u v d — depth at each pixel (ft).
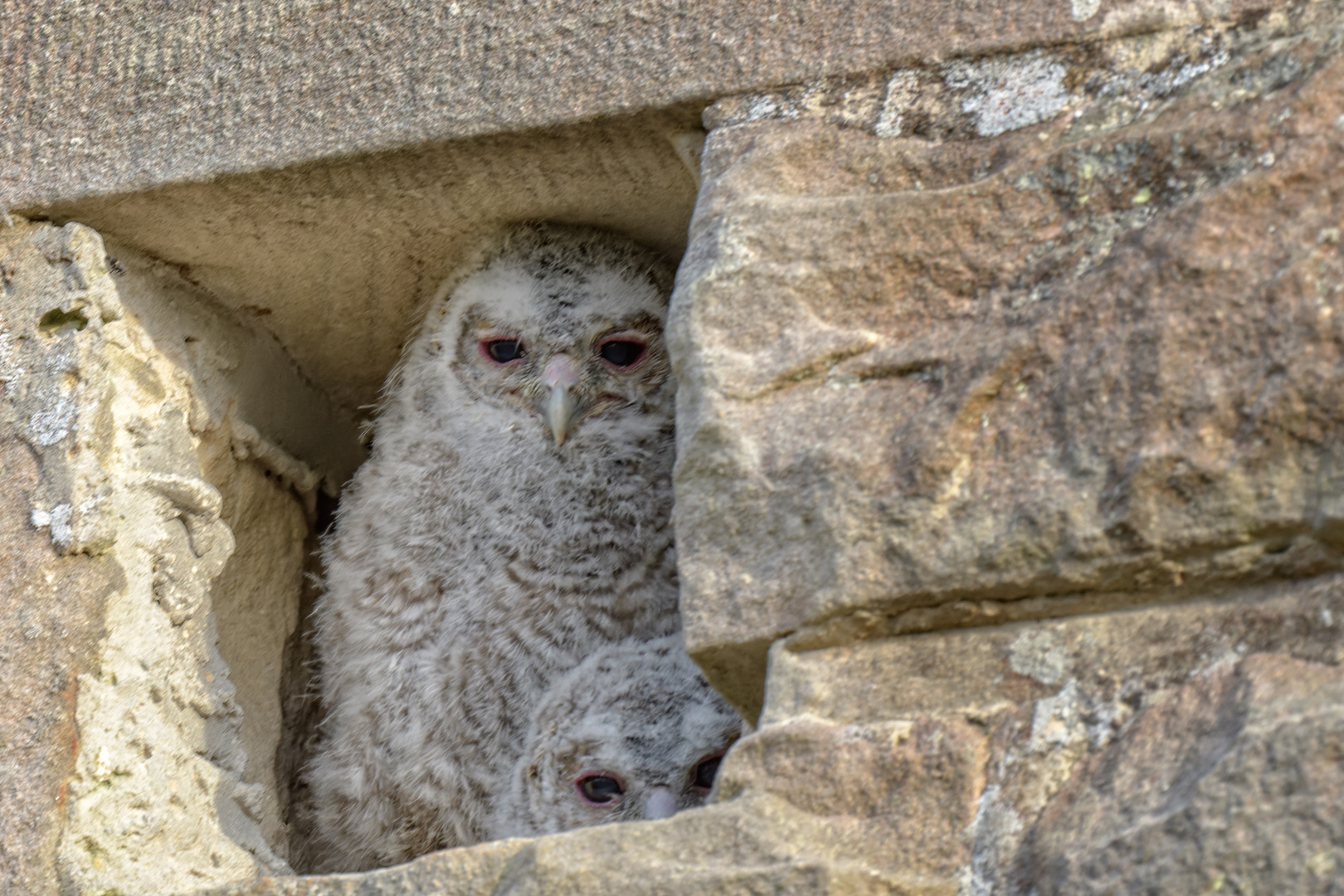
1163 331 12.01
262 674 21.59
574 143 16.24
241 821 17.24
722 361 13.64
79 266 17.34
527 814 21.07
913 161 14.06
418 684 21.86
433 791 21.44
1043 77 13.92
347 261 19.86
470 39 16.16
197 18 17.44
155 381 18.78
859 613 12.40
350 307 21.35
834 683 12.32
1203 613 11.55
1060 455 12.10
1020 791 11.39
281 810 21.49
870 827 11.55
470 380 23.57
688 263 14.30
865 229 13.71
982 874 11.14
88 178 17.30
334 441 24.09
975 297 13.17
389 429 23.85
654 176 17.30
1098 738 11.40
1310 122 12.27
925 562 12.23
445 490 23.20
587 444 23.70
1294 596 11.28
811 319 13.61
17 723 15.31
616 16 15.64
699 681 21.31
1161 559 11.59
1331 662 10.80
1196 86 13.16
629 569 23.18
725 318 13.83
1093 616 11.94
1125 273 12.36
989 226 13.32
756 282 13.84
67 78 17.72
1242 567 11.45
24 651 15.65
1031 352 12.49
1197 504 11.50
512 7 16.08
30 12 18.11
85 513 16.24
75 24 17.92
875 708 12.10
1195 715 11.02
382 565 22.71
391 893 12.10
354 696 22.06
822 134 14.46
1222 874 10.07
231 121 16.93
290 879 12.45
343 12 16.79
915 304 13.38
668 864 11.46
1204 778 10.43
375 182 17.26
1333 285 11.60
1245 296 11.84
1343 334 11.43
